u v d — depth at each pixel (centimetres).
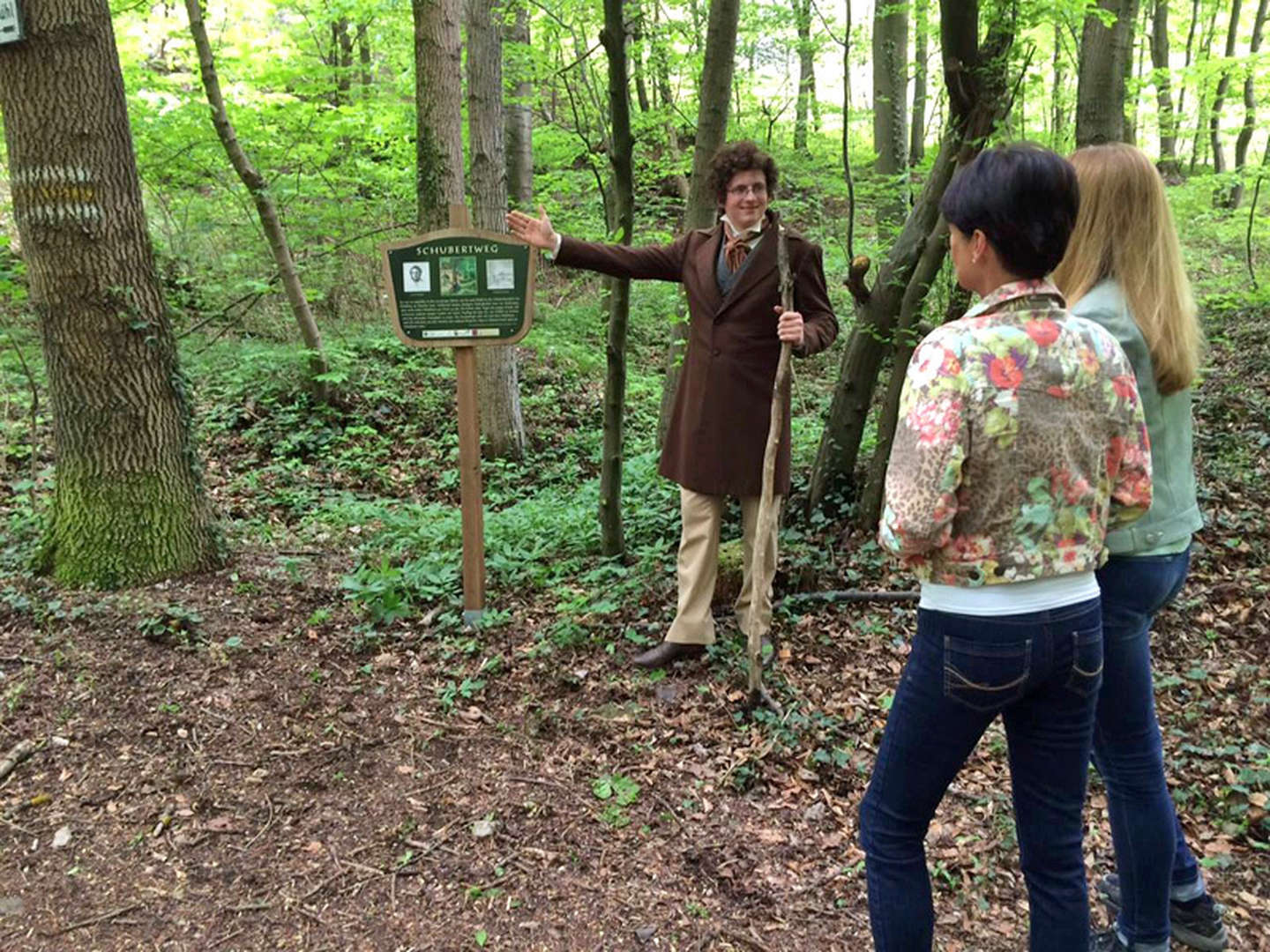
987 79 411
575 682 343
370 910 236
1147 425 188
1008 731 179
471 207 702
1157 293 185
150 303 390
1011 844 259
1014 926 233
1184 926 223
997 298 161
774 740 306
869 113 960
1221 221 1014
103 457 387
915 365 163
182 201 884
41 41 348
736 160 327
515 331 370
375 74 1208
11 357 674
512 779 288
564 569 448
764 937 229
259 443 669
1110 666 194
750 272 331
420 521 516
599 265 357
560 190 1020
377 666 354
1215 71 944
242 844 259
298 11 1088
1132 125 1004
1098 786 287
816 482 496
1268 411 577
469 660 361
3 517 493
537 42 891
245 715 316
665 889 244
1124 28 536
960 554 162
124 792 277
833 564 442
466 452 376
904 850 182
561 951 224
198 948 223
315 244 908
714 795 282
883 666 357
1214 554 420
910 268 457
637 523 490
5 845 255
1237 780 281
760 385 337
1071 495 160
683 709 328
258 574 419
